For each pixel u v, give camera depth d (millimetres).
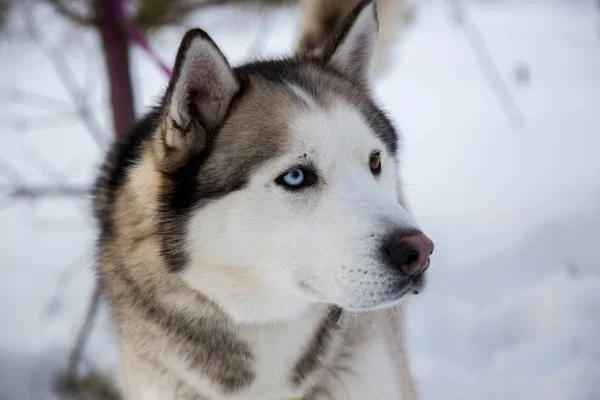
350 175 2035
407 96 7469
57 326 3932
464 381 3443
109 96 3438
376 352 2307
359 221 1943
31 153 5801
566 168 5516
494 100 7242
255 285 2088
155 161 2125
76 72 7137
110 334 3746
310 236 1996
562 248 4355
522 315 3848
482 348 3730
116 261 2258
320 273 1981
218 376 2191
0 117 6379
